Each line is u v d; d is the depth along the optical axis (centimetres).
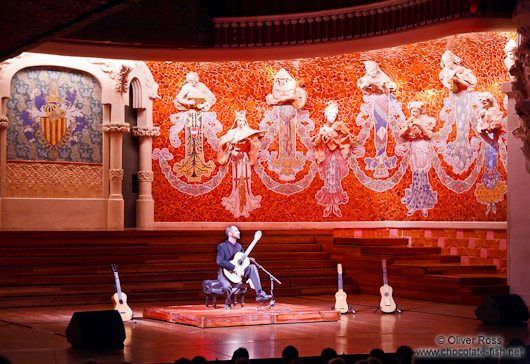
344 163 1758
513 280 1181
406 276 1355
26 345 827
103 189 1725
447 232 1608
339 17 1273
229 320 968
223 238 1489
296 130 1780
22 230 1488
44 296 1223
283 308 1063
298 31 1305
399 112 1705
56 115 1692
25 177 1662
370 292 1416
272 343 825
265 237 1539
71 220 1688
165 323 1005
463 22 1140
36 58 1658
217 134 1783
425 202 1661
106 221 1714
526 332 930
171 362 717
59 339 869
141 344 825
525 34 1079
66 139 1702
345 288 1424
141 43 1293
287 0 1307
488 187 1534
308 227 1770
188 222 1767
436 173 1641
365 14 1252
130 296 1269
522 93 1087
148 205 1741
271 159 1784
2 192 1625
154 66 1761
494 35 1480
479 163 1554
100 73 1711
